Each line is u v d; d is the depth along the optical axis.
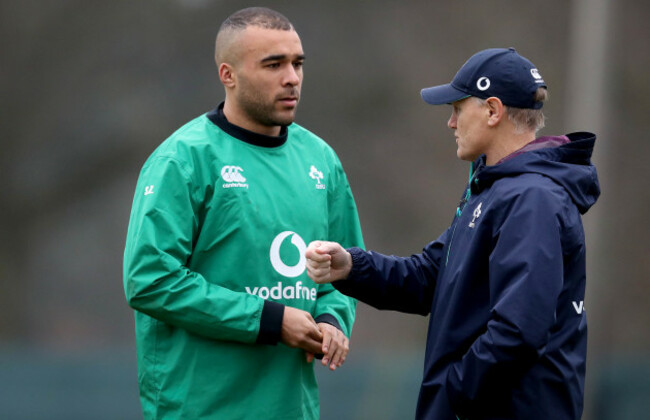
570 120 45.75
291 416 14.07
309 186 14.45
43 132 75.06
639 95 71.31
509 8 74.38
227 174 13.80
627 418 35.34
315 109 74.56
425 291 14.31
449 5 74.81
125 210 74.38
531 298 11.59
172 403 13.85
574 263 12.30
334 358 13.84
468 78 13.08
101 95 75.00
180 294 13.25
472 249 12.48
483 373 11.78
